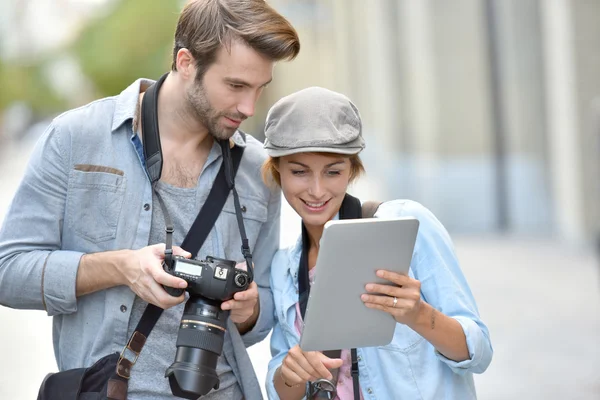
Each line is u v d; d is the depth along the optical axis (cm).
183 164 606
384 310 510
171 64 598
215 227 606
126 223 591
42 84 12594
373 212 589
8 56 12219
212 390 611
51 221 590
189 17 565
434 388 564
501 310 1720
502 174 2705
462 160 2714
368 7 4681
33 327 1781
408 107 3528
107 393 565
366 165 5306
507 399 1205
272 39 548
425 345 571
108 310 584
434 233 579
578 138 2284
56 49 12394
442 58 2670
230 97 563
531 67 2650
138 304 593
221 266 538
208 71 559
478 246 2481
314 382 552
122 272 557
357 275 502
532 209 2692
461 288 572
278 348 623
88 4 9688
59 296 576
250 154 636
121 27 8312
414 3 2844
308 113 553
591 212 2300
